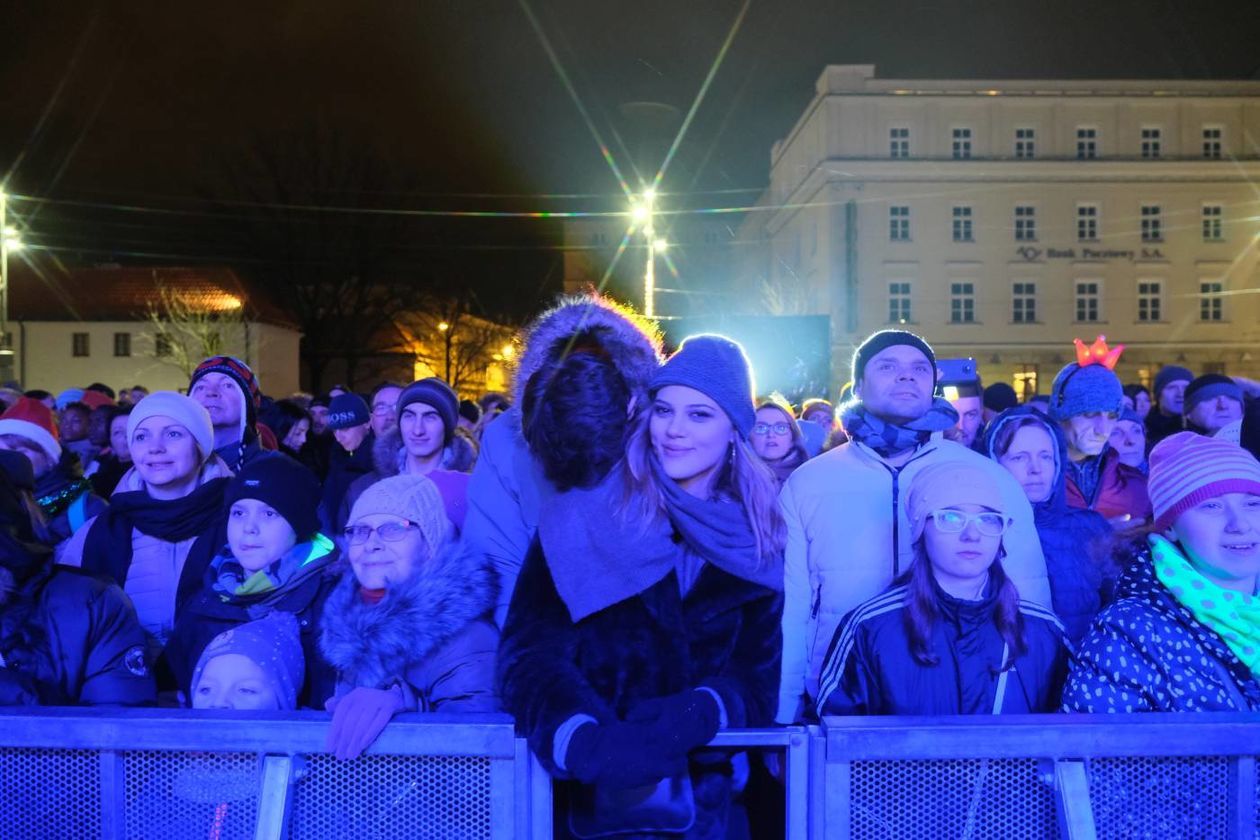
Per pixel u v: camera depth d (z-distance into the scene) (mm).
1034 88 39906
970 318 39906
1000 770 2115
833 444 5293
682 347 2389
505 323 50031
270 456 3031
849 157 39531
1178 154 40094
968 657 2520
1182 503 2484
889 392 3178
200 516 3449
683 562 2287
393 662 2377
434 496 2654
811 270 42375
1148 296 40281
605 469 2355
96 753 2178
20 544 2592
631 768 1947
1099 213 40188
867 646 2578
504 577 2689
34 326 48344
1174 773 2123
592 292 2758
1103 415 4145
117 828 2158
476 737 2109
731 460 2367
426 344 50562
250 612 2836
